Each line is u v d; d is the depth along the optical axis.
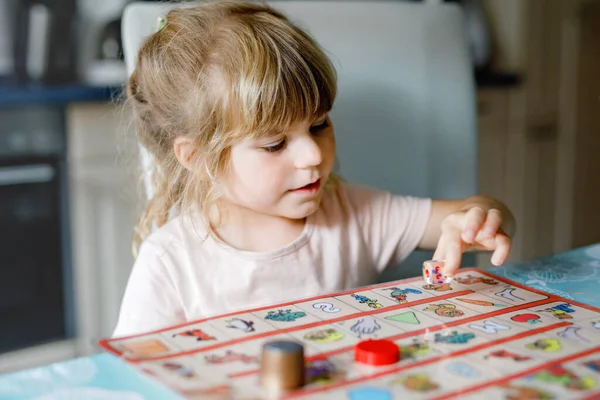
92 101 1.89
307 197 0.95
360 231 1.09
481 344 0.65
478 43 2.41
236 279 1.00
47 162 1.93
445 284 0.82
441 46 1.29
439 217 1.12
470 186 1.31
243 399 0.55
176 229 1.03
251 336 0.67
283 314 0.72
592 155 2.63
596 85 2.58
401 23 1.28
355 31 1.25
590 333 0.68
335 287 1.05
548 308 0.75
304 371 0.58
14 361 1.98
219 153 0.95
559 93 2.53
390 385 0.57
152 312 0.97
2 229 1.92
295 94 0.91
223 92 0.93
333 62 1.23
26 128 1.90
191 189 1.02
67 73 2.10
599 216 2.67
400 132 1.27
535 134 2.51
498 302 0.76
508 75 2.38
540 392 0.56
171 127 1.02
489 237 0.83
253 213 1.02
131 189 1.81
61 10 2.09
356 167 1.26
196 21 1.02
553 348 0.65
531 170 2.53
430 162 1.29
